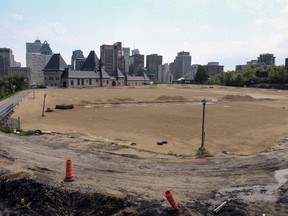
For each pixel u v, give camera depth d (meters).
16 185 17.09
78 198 15.47
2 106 55.44
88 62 169.00
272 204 14.22
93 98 80.88
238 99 87.19
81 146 25.75
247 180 17.34
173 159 21.91
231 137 33.47
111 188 16.31
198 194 15.50
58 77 144.25
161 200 14.90
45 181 17.11
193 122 44.34
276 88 156.12
